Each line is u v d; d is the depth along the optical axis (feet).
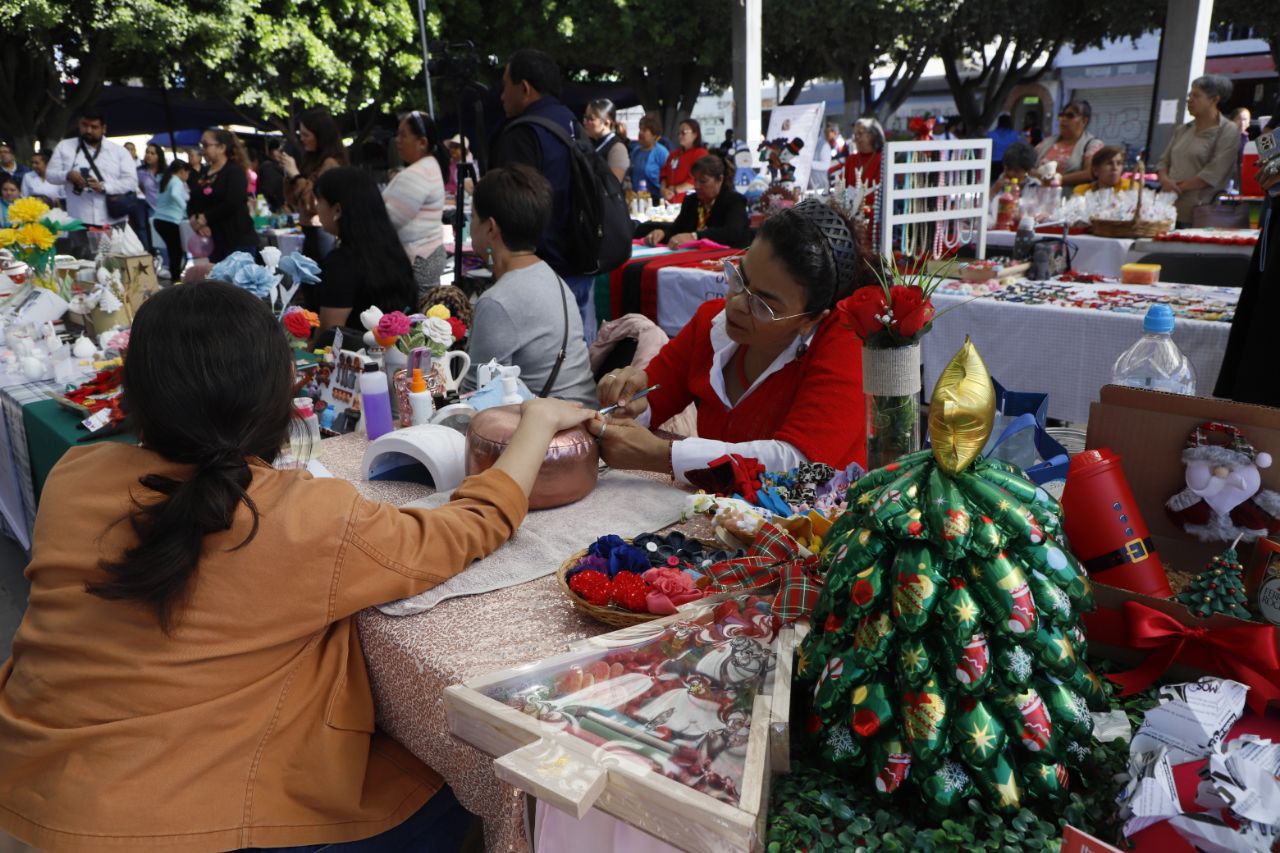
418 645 3.87
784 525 4.39
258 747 3.73
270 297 8.73
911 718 2.74
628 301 16.79
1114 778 2.80
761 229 5.57
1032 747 2.73
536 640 3.88
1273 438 3.60
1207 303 11.06
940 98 96.73
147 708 3.62
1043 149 22.85
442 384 7.52
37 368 9.92
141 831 3.50
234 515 3.59
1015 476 2.84
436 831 4.23
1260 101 85.46
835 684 2.89
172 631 3.60
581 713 3.10
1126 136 92.02
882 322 4.03
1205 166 19.27
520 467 4.86
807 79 73.00
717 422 6.64
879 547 2.81
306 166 17.65
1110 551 3.52
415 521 4.21
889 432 4.22
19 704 3.84
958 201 13.89
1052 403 11.37
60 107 51.88
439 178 15.62
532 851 3.28
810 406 5.71
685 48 63.62
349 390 7.63
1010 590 2.64
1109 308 11.01
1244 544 3.74
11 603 9.98
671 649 3.45
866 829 2.78
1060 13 64.39
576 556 4.43
